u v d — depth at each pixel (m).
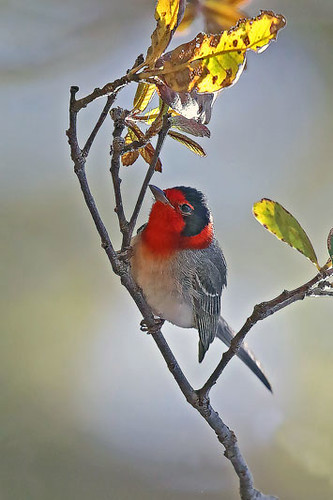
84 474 10.61
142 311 5.79
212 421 5.61
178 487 10.71
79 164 5.11
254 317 5.29
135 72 4.60
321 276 5.12
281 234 5.23
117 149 5.20
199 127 4.91
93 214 5.41
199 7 6.05
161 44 4.56
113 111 5.23
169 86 4.51
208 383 5.57
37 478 10.38
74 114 4.89
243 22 4.36
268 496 5.65
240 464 5.62
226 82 4.45
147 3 12.21
